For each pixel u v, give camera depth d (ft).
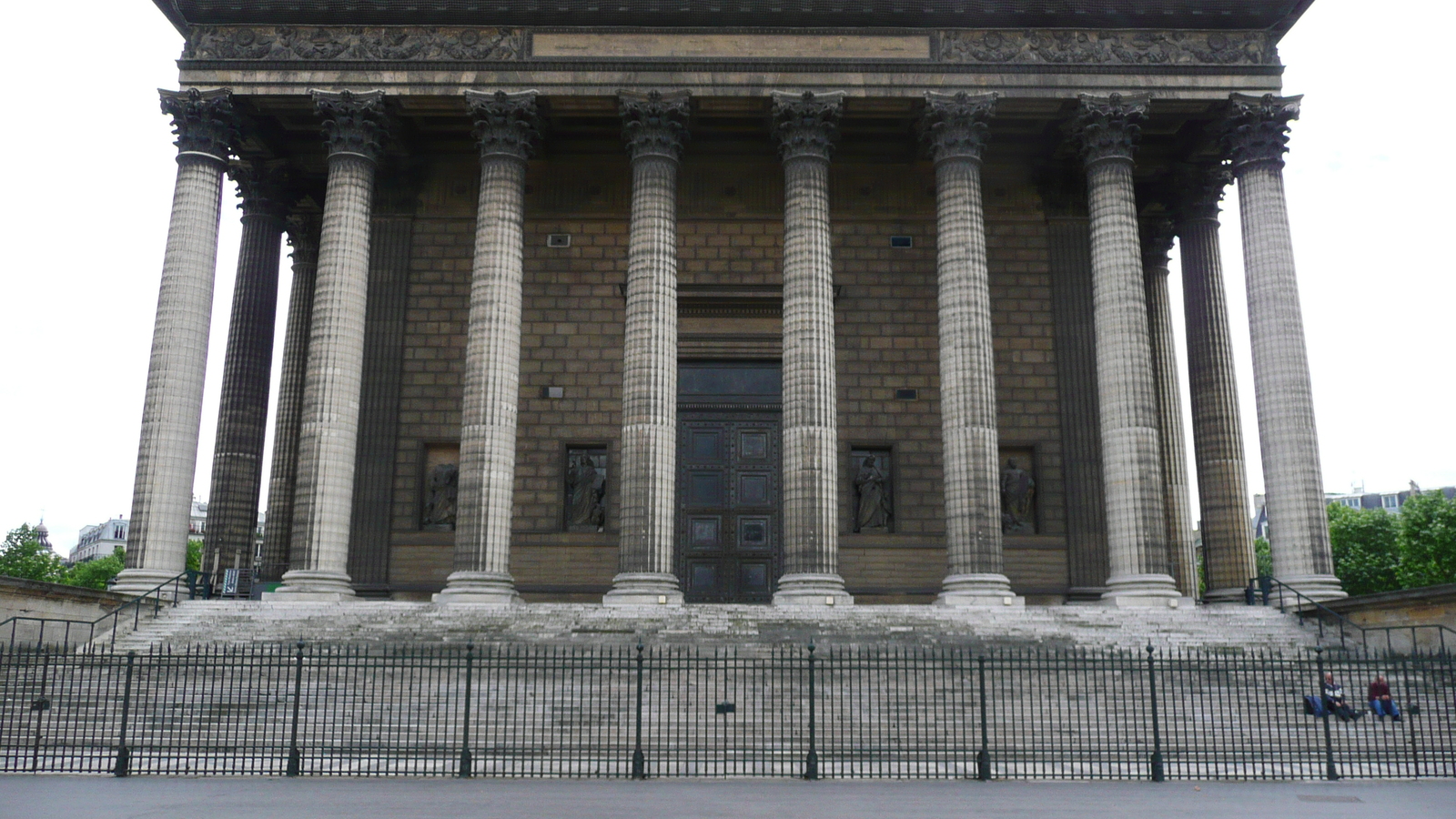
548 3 131.44
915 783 67.26
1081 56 131.64
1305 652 103.96
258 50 131.75
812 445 122.21
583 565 141.79
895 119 138.41
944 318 127.03
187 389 125.49
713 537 147.95
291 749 69.67
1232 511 142.51
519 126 131.13
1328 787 66.18
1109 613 113.09
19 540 406.21
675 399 126.21
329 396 123.13
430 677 76.33
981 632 106.93
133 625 110.93
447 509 143.74
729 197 153.07
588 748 71.36
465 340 148.15
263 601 117.60
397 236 150.71
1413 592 101.65
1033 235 151.84
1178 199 152.46
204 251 128.67
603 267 151.12
